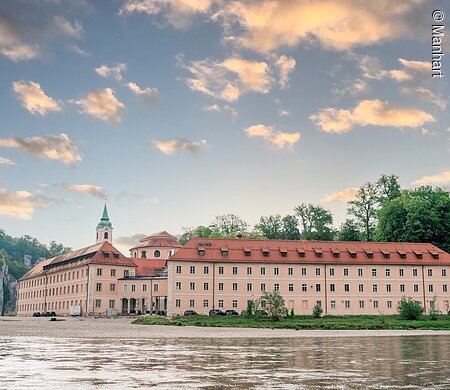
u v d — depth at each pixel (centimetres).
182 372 2088
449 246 12112
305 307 11300
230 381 1861
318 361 2539
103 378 1906
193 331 5975
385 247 11769
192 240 11694
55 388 1684
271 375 2017
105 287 13550
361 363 2450
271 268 11394
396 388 1725
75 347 3353
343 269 11469
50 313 14625
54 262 16712
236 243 11756
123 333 5391
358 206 14025
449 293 11481
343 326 7056
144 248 16600
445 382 1853
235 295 11244
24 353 2878
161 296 13325
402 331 6325
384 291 11419
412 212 12112
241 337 4822
